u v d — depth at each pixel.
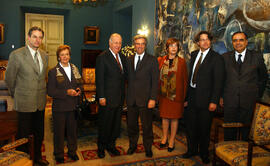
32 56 2.93
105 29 10.75
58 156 3.29
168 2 6.18
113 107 3.37
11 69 2.81
